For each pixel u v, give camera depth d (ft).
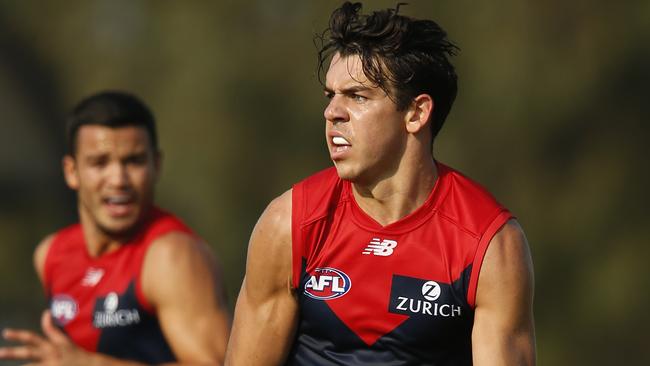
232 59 190.90
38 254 69.31
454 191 45.24
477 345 44.14
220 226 183.73
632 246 181.37
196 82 188.65
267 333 46.75
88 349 65.87
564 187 183.42
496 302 44.09
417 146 44.55
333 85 44.09
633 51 182.70
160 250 64.34
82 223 67.05
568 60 181.37
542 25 180.04
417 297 44.52
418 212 44.73
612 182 183.21
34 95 220.64
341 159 44.06
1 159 214.07
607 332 180.34
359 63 43.57
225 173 185.68
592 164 183.21
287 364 47.70
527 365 44.27
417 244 44.50
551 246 182.60
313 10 192.54
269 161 187.93
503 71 177.47
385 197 44.60
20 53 220.23
